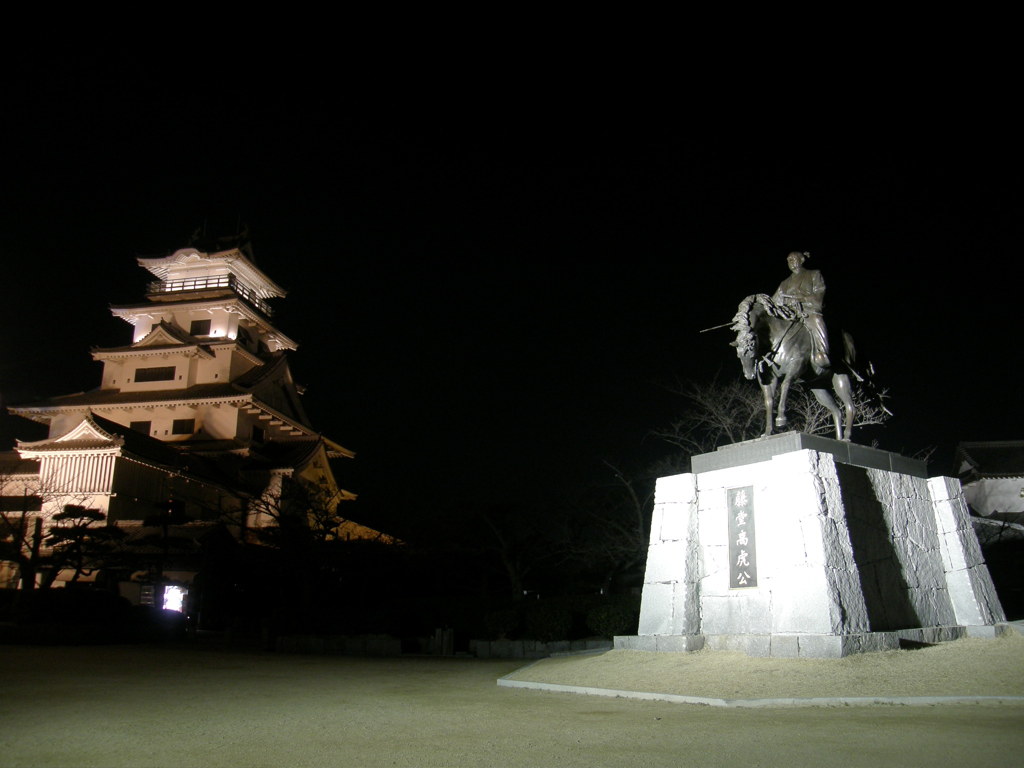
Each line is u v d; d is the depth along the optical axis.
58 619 33.19
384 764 8.26
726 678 13.23
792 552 14.52
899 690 11.64
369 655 27.92
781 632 14.34
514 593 41.03
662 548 16.80
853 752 8.18
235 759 8.54
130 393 64.31
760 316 16.30
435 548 43.97
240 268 71.31
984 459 60.50
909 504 16.38
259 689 15.62
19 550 40.31
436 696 14.22
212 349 65.44
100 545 41.81
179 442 61.22
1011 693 11.17
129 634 33.62
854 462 15.91
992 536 42.06
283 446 66.50
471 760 8.41
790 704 11.55
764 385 16.58
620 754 8.51
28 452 51.84
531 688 15.20
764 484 15.40
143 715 11.84
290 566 40.31
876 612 14.60
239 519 54.00
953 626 15.45
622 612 25.86
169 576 46.91
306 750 9.02
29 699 13.79
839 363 16.38
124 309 67.94
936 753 8.02
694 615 15.93
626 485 34.00
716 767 7.77
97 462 51.41
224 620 42.53
